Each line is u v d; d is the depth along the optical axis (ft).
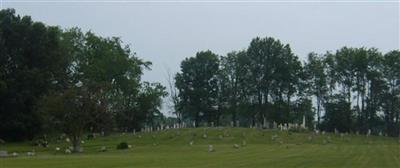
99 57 380.78
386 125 433.48
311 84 442.09
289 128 360.48
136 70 399.44
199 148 235.81
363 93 430.20
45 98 259.39
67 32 380.37
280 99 444.14
